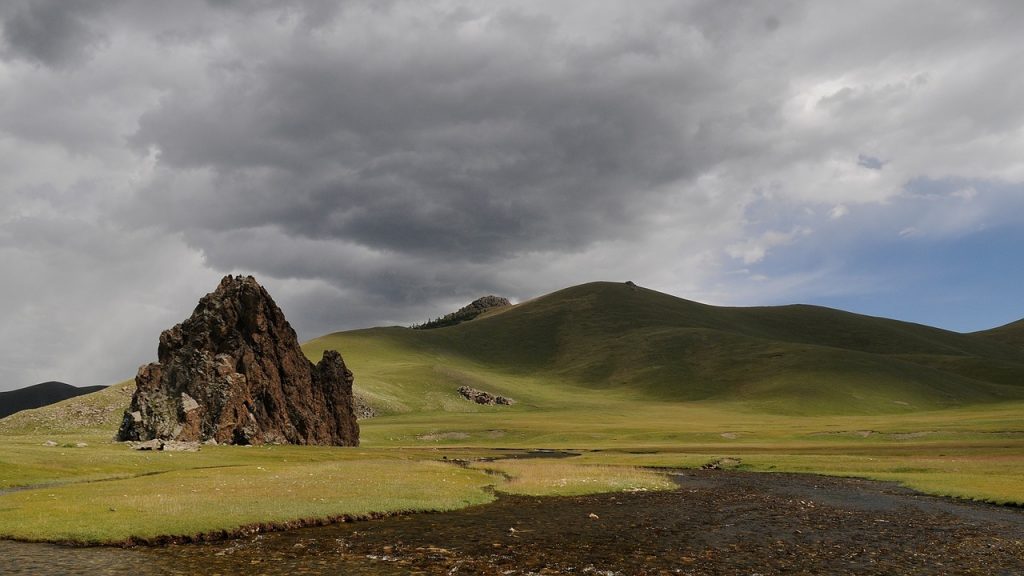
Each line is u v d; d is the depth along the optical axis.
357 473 60.53
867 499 52.59
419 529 37.12
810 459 87.62
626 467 79.50
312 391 132.88
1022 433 117.00
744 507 47.25
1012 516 43.94
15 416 143.38
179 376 110.38
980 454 90.25
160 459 72.81
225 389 108.44
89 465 62.97
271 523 36.66
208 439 103.62
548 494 52.81
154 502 40.12
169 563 28.06
